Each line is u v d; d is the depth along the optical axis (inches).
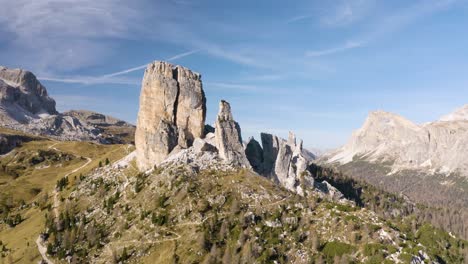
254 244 6717.5
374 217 7465.6
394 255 6309.1
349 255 6392.7
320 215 7573.8
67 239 7810.0
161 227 7490.2
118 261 6919.3
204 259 6545.3
